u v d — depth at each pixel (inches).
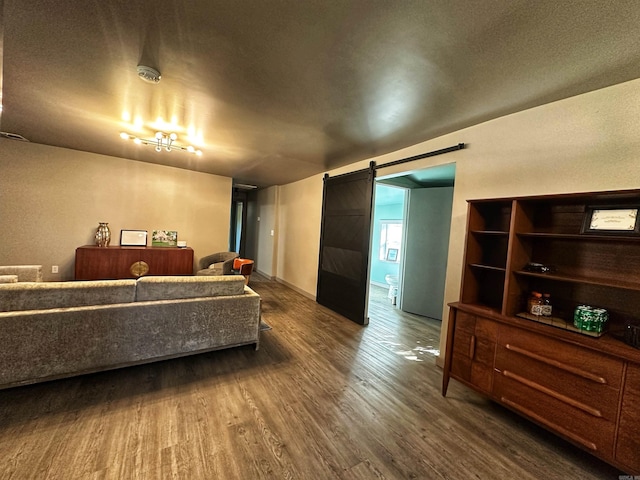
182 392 81.0
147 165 195.6
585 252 72.1
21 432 61.8
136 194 192.4
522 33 52.4
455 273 102.8
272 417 72.3
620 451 54.7
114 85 81.2
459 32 53.0
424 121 96.1
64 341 78.8
